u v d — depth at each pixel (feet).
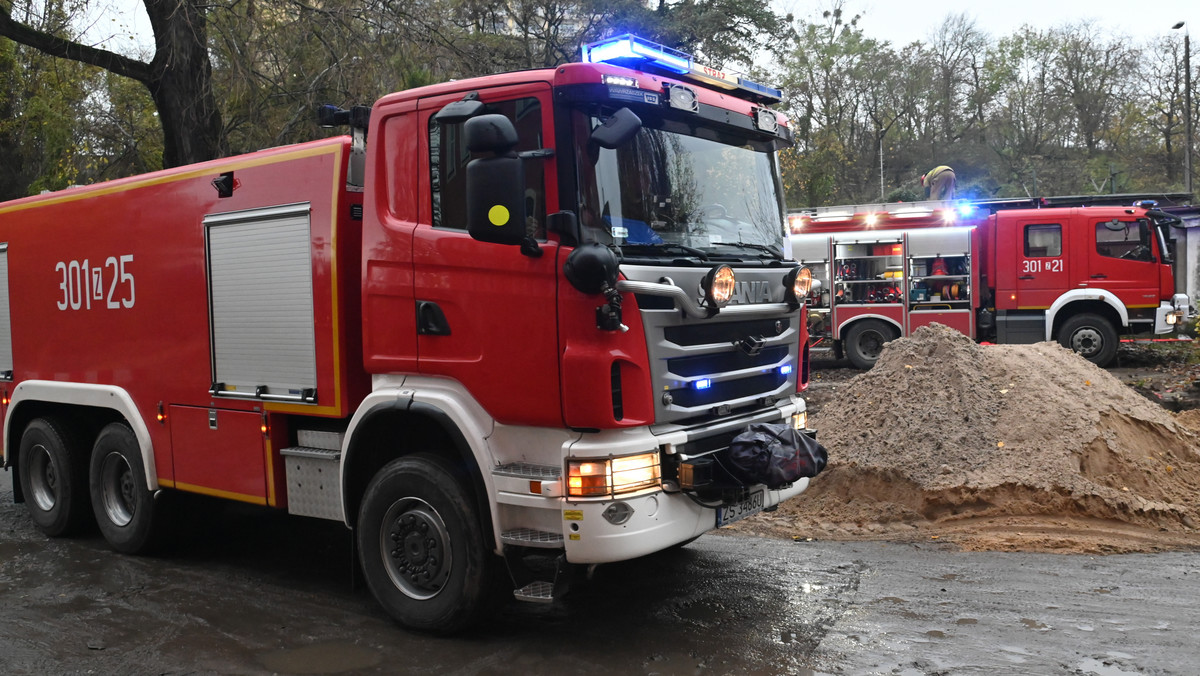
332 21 56.24
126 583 19.04
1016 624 14.85
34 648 15.24
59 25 53.01
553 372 13.47
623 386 13.43
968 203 54.65
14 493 24.39
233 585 18.75
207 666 14.26
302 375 16.80
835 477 22.90
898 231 55.11
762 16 104.27
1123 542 19.21
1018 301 53.26
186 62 54.19
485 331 14.16
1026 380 24.39
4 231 23.94
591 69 13.42
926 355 25.68
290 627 16.02
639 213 14.28
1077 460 21.72
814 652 13.99
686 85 15.11
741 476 14.52
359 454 16.24
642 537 13.52
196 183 18.71
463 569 14.64
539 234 13.73
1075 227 52.06
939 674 12.97
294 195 16.80
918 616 15.39
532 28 90.63
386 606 15.70
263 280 17.37
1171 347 58.44
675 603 16.58
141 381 20.21
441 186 14.82
